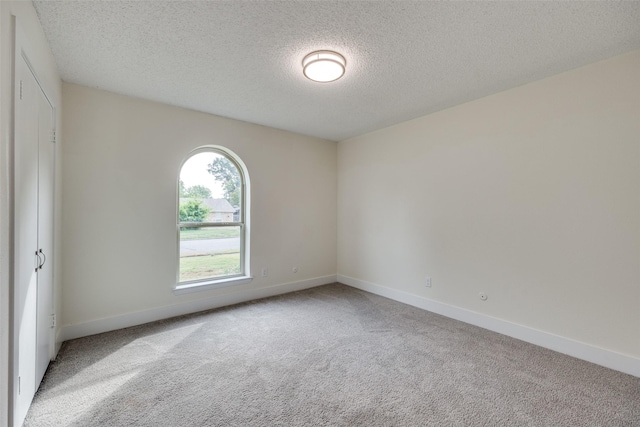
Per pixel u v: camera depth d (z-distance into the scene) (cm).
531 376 207
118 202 287
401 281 377
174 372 209
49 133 208
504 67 234
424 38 195
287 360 228
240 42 201
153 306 308
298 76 250
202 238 355
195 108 327
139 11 170
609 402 179
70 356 230
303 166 436
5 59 126
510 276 275
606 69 220
